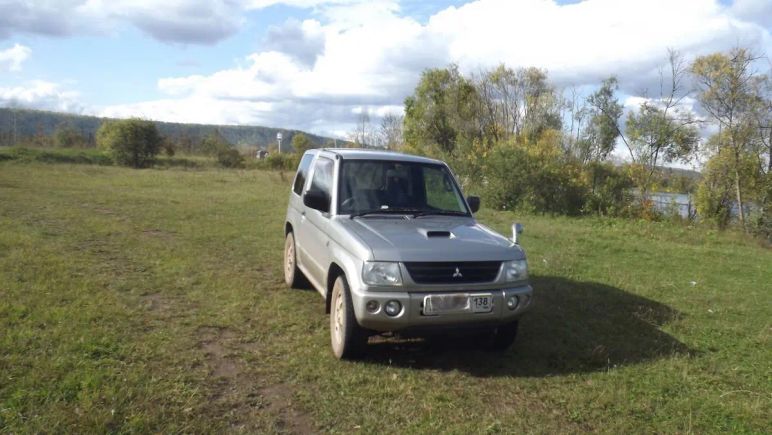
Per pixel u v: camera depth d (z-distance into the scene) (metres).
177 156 42.22
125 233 9.89
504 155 18.81
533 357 5.12
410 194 5.79
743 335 6.16
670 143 21.86
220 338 5.13
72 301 5.74
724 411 4.19
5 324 4.88
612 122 24.22
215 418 3.66
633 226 15.35
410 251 4.50
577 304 6.97
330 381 4.34
